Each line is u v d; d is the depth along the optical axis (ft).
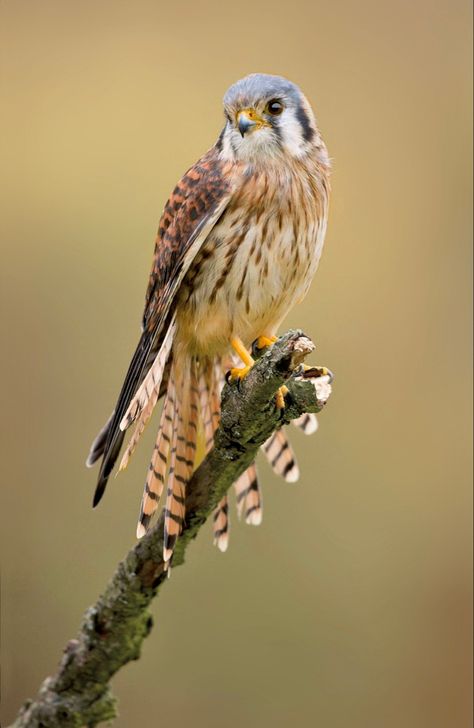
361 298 41.29
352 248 41.52
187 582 36.52
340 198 41.88
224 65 42.60
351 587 37.78
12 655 34.76
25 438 36.99
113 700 23.93
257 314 27.40
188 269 27.17
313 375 22.08
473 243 41.45
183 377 27.37
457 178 41.96
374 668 37.24
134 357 27.04
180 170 41.65
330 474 38.99
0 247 40.24
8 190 41.09
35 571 35.55
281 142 27.02
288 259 27.14
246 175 26.81
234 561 37.11
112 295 39.70
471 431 40.14
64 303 39.29
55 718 23.52
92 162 41.65
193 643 36.27
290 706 36.40
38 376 38.06
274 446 26.96
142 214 41.19
